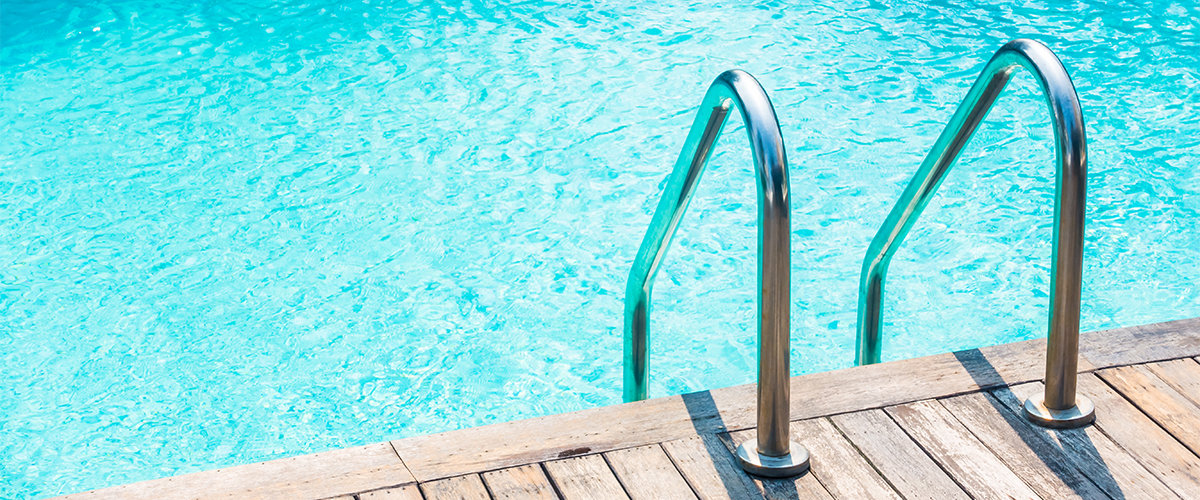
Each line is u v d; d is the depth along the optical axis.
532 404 3.51
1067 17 6.88
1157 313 3.86
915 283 4.13
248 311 4.01
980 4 7.23
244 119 5.63
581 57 6.43
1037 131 5.34
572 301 4.07
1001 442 1.84
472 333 3.88
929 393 1.99
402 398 3.54
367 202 4.79
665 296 4.12
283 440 3.34
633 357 2.25
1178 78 5.90
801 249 4.38
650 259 2.07
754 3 7.37
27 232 4.55
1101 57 6.23
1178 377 2.02
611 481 1.76
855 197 4.77
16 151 5.28
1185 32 6.53
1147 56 6.21
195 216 4.68
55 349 3.79
